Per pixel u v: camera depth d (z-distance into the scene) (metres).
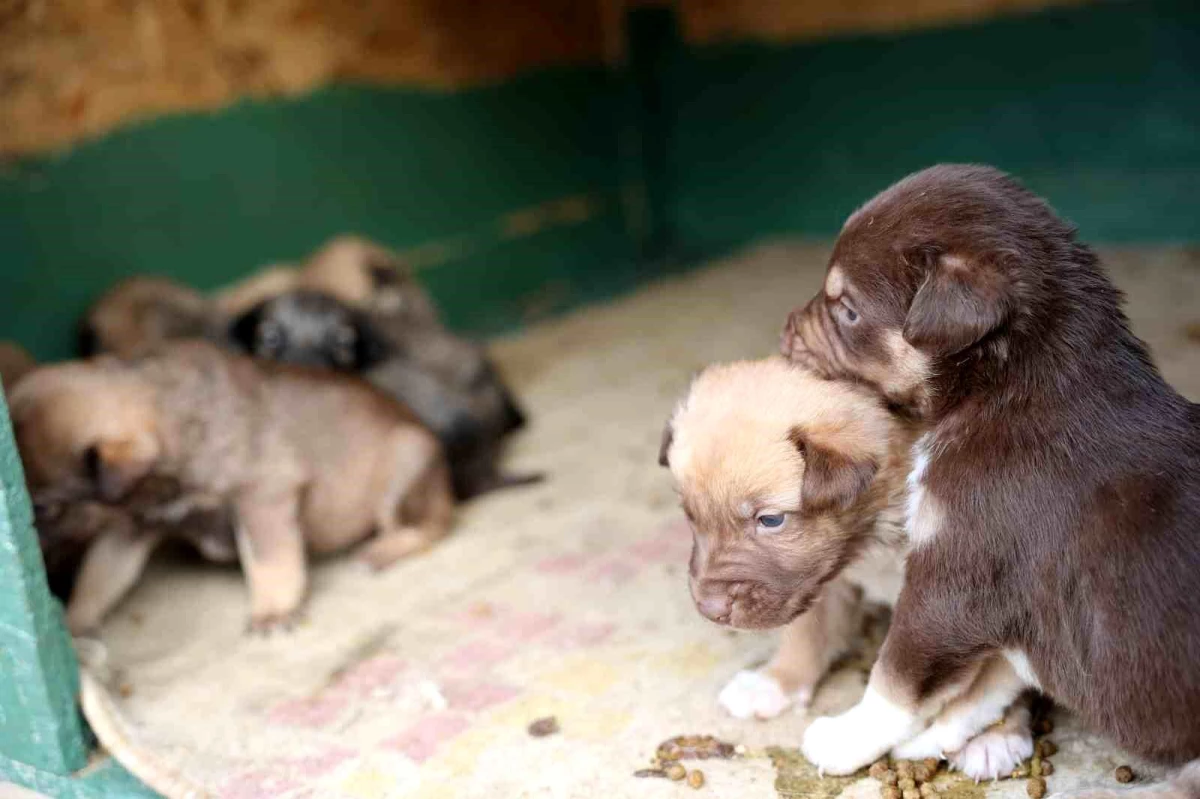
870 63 1.89
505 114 1.79
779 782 0.70
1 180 1.15
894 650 0.67
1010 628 0.65
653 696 0.77
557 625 0.85
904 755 0.70
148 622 0.91
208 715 0.79
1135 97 1.68
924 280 0.65
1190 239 1.66
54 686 0.72
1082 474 0.64
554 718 0.76
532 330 1.64
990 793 0.68
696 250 2.05
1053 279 0.65
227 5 1.37
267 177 1.44
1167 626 0.62
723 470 0.67
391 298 1.26
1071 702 0.65
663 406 1.25
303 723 0.78
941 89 1.84
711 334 1.52
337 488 0.94
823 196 1.99
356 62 1.55
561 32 1.90
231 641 0.88
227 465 0.88
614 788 0.70
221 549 0.93
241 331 1.17
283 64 1.45
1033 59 1.75
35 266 1.18
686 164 2.09
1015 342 0.65
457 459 1.07
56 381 0.85
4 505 0.70
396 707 0.79
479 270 1.76
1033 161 1.78
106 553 0.89
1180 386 1.10
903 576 0.68
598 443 1.15
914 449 0.67
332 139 1.52
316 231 1.51
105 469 0.83
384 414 0.97
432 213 1.68
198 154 1.35
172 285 1.21
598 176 1.99
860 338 0.68
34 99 1.17
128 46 1.26
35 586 0.71
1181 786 0.62
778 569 0.67
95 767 0.74
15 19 1.15
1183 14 1.62
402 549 0.97
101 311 1.18
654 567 0.91
